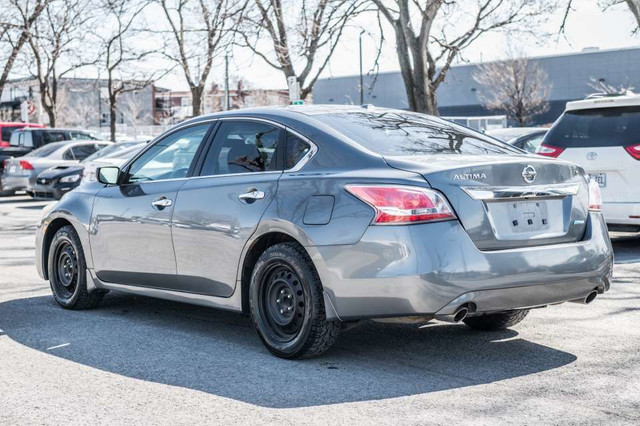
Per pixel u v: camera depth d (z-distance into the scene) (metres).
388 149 5.12
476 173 4.78
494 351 5.38
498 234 4.80
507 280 4.73
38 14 30.23
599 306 6.81
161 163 6.23
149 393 4.54
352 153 5.06
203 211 5.64
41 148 21.20
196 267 5.73
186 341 5.77
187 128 6.16
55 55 31.70
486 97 62.41
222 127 5.89
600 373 4.82
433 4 16.97
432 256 4.59
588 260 5.06
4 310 6.97
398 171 4.79
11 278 8.73
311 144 5.26
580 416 4.05
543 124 60.69
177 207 5.86
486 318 5.94
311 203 4.97
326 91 69.06
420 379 4.74
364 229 4.70
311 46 19.95
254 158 5.54
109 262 6.50
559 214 5.09
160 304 7.20
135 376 4.89
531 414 4.08
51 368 5.10
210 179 5.75
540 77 59.50
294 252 5.03
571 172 5.21
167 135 6.30
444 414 4.10
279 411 4.19
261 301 5.30
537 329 6.00
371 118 5.63
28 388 4.67
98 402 4.39
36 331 6.15
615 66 56.44
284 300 5.21
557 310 6.68
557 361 5.11
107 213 6.49
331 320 4.89
